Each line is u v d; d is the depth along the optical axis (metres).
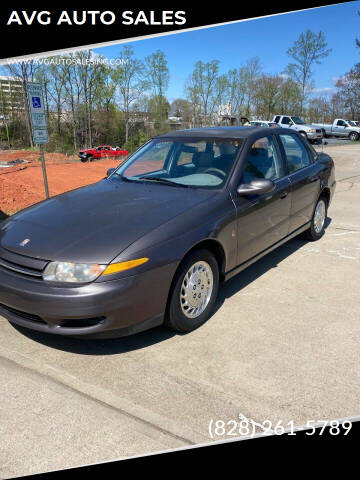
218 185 3.57
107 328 2.67
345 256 4.96
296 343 3.05
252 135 4.04
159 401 2.44
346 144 26.59
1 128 56.81
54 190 10.05
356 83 47.06
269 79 54.12
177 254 2.86
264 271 4.47
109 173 4.38
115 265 2.62
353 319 3.42
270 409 2.38
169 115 62.66
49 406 2.39
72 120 53.81
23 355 2.89
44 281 2.66
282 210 4.26
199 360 2.84
